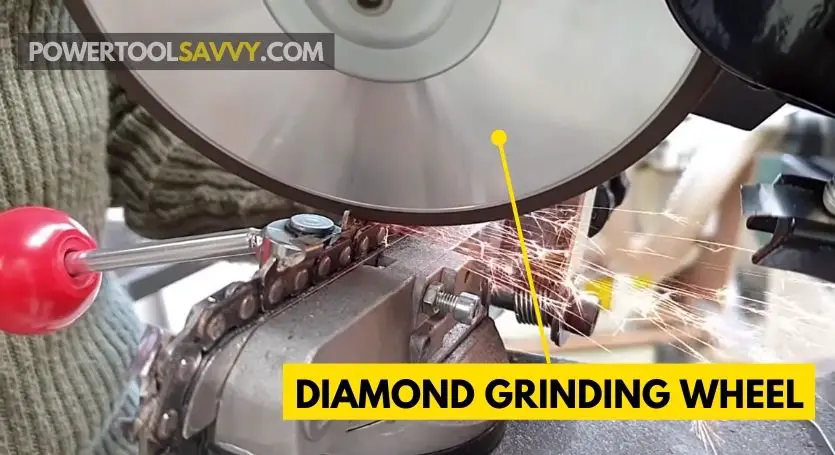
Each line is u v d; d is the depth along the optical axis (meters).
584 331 0.53
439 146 0.37
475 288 0.48
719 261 0.85
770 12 0.26
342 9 0.34
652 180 0.82
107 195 0.57
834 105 0.27
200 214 0.65
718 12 0.26
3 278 0.31
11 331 0.33
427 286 0.42
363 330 0.37
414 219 0.40
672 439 0.49
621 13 0.30
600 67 0.32
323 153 0.39
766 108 0.32
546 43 0.32
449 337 0.46
